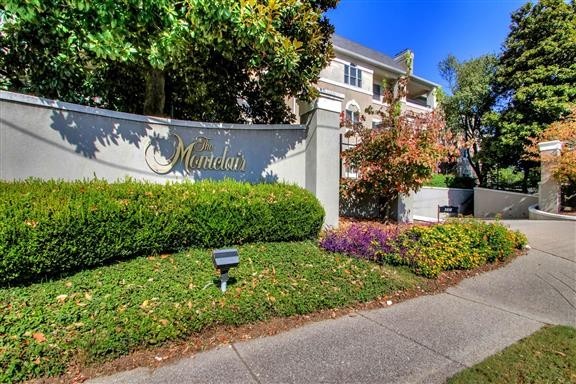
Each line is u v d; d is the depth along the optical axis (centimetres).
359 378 249
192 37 477
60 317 281
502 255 579
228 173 639
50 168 468
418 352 287
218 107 759
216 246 495
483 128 1820
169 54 482
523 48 1620
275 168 690
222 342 301
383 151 797
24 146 447
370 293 409
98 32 463
